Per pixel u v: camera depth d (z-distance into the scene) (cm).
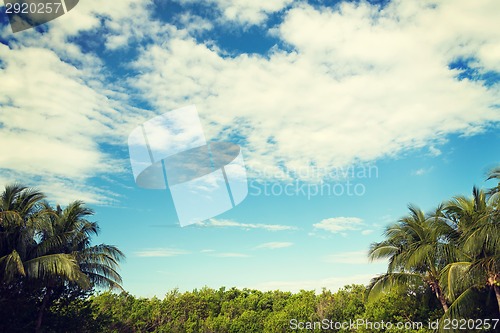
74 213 2139
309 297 3766
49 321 2128
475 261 1662
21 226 1798
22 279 1898
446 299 2050
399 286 2164
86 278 1909
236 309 4828
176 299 4969
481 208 1862
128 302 4550
